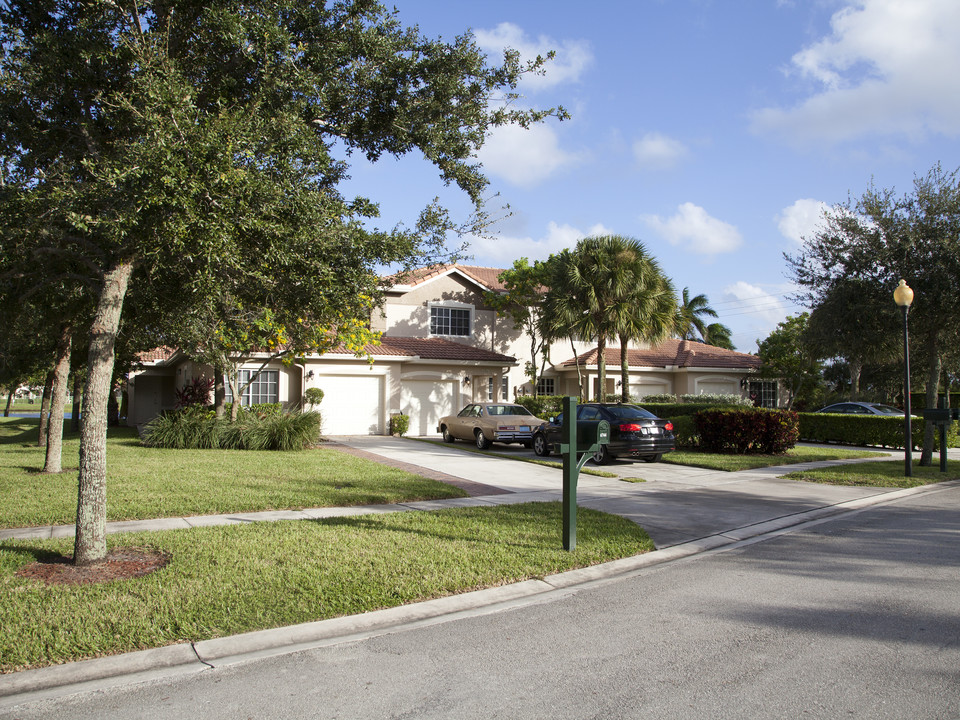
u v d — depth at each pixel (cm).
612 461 1636
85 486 641
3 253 680
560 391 3064
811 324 1702
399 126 844
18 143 716
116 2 716
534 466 1539
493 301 2819
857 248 1576
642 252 2519
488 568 659
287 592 572
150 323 939
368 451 1786
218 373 1878
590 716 379
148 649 467
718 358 3166
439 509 967
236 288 758
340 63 804
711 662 455
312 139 708
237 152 620
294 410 1917
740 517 970
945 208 1484
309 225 671
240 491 1045
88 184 654
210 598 552
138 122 636
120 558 664
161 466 1316
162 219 561
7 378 2027
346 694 410
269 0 743
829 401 3375
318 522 844
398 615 548
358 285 764
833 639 497
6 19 743
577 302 2467
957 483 1370
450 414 2558
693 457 1680
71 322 1098
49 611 515
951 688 412
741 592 621
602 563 718
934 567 706
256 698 405
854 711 383
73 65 688
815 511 1029
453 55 836
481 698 404
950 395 3061
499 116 884
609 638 504
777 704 392
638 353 3177
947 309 1477
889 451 2056
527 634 513
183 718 380
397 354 2414
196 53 760
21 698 405
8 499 942
